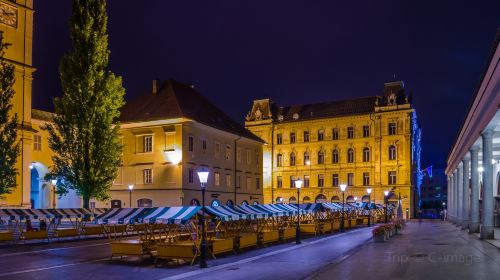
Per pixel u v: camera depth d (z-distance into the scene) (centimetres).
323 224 4562
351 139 9700
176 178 5688
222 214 2853
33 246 3262
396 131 9238
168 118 5744
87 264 2405
